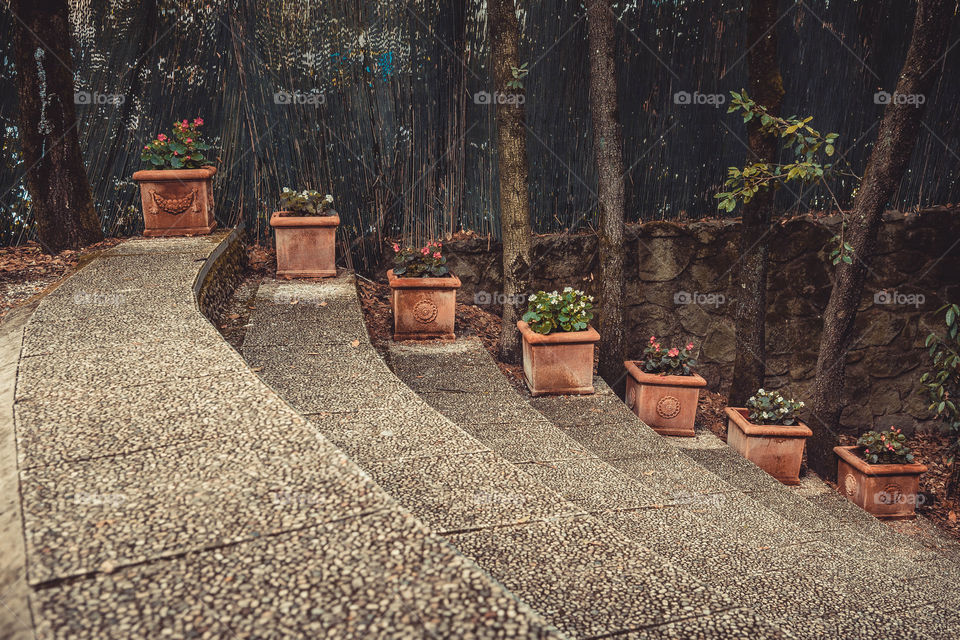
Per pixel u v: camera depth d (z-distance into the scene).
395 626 1.46
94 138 6.93
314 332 5.28
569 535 2.44
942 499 6.56
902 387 8.21
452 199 7.73
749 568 3.13
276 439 2.38
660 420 6.30
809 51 7.47
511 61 6.24
